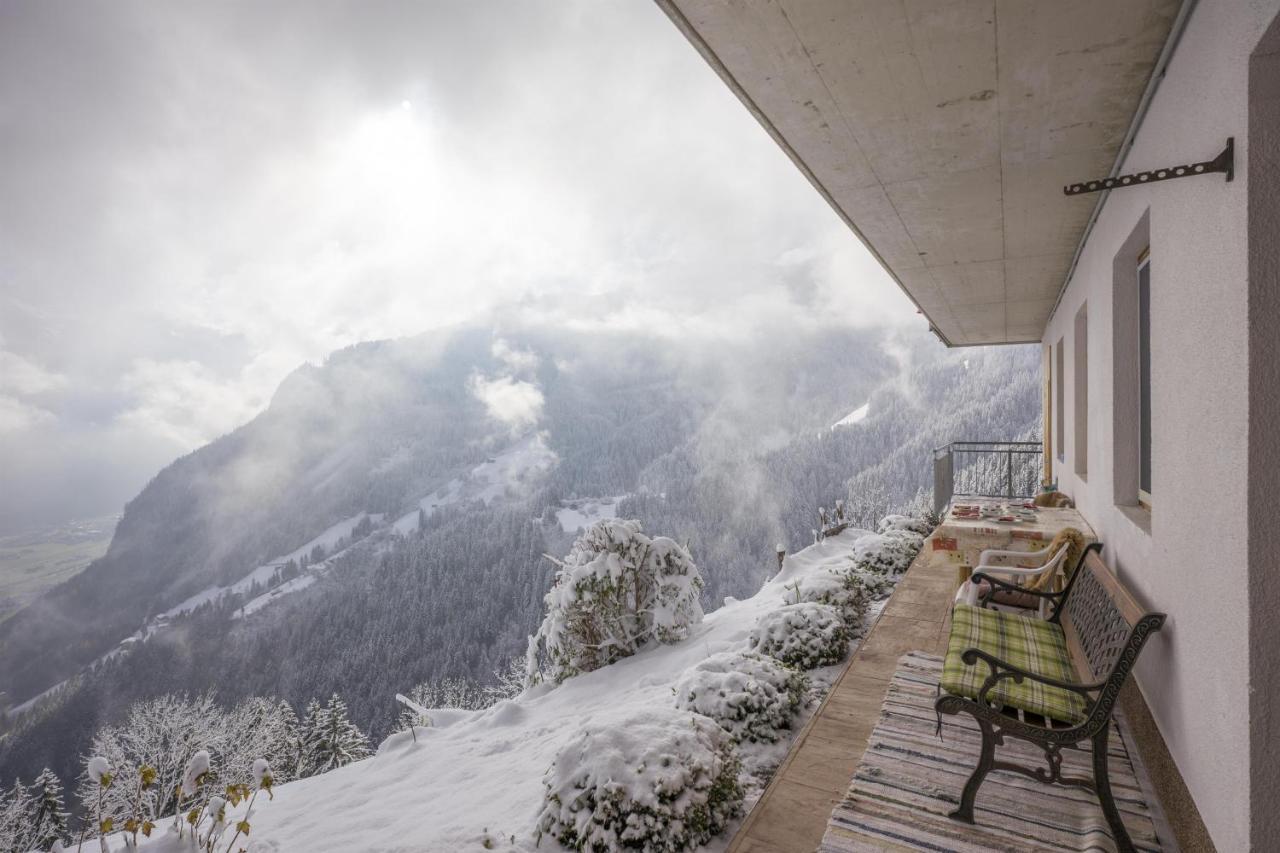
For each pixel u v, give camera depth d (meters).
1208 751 1.84
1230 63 1.69
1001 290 6.21
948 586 5.59
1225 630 1.72
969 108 2.72
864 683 3.68
